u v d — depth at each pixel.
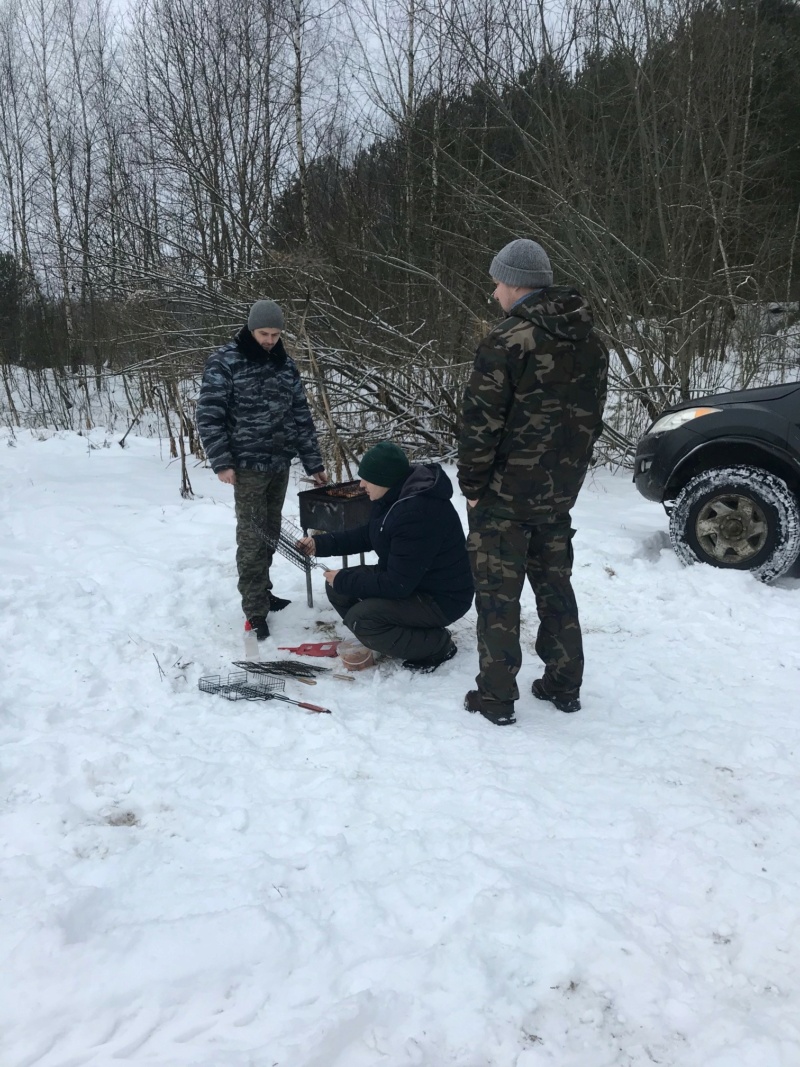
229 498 7.11
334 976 1.97
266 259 9.26
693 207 8.41
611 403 9.46
